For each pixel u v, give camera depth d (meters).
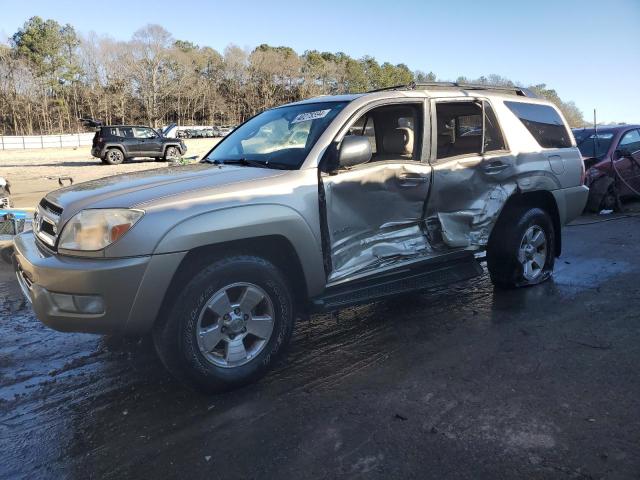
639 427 2.92
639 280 5.57
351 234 3.86
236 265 3.30
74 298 3.05
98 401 3.36
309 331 4.43
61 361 3.92
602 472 2.56
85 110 95.25
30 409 3.27
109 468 2.70
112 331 3.08
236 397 3.37
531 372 3.59
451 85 4.74
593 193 9.62
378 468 2.63
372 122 4.48
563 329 4.32
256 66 110.62
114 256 3.01
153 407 3.28
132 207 3.08
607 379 3.47
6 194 8.94
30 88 87.19
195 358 3.21
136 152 25.03
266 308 3.51
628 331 4.25
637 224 8.63
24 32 92.69
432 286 4.37
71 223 3.15
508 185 4.85
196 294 3.17
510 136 4.90
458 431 2.93
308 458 2.73
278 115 4.56
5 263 6.51
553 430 2.91
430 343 4.12
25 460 2.78
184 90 102.75
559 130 5.54
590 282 5.55
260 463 2.70
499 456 2.70
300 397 3.35
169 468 2.69
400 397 3.31
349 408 3.20
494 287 5.44
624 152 9.91
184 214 3.12
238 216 3.27
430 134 4.27
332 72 115.12
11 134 87.50
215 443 2.88
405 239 4.20
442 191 4.33
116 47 94.56
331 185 3.71
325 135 3.80
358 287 3.98
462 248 4.54
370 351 4.01
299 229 3.53
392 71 123.56
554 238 5.52
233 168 3.82
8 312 4.90
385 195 3.99
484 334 4.26
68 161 28.89
